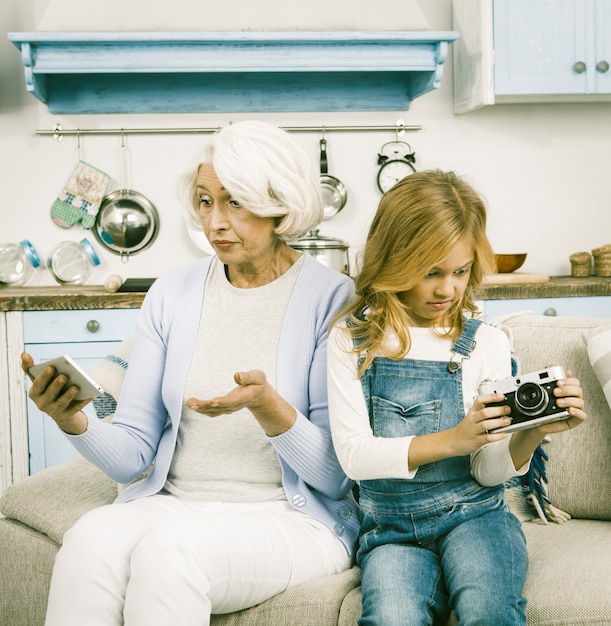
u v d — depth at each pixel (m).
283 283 1.54
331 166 3.31
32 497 1.60
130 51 2.90
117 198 3.24
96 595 1.22
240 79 3.24
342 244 2.97
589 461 1.58
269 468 1.46
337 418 1.39
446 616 1.25
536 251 3.41
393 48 2.95
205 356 1.50
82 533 1.27
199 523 1.26
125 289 2.89
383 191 3.31
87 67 2.90
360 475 1.33
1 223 3.24
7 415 2.79
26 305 2.75
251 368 1.48
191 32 2.85
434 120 3.32
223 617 1.32
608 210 3.41
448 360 1.42
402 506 1.37
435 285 1.38
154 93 3.23
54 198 3.24
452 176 1.46
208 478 1.47
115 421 1.52
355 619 1.23
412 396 1.40
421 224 1.36
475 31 3.03
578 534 1.49
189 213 1.59
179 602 1.17
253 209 1.41
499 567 1.22
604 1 2.98
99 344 2.80
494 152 3.36
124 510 1.36
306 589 1.31
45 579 1.50
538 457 1.58
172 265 3.29
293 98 3.27
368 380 1.42
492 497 1.38
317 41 2.91
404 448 1.29
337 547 1.42
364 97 3.28
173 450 1.50
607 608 1.20
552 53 2.98
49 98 3.19
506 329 1.70
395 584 1.22
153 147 3.25
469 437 1.24
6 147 3.22
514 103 3.32
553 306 2.90
